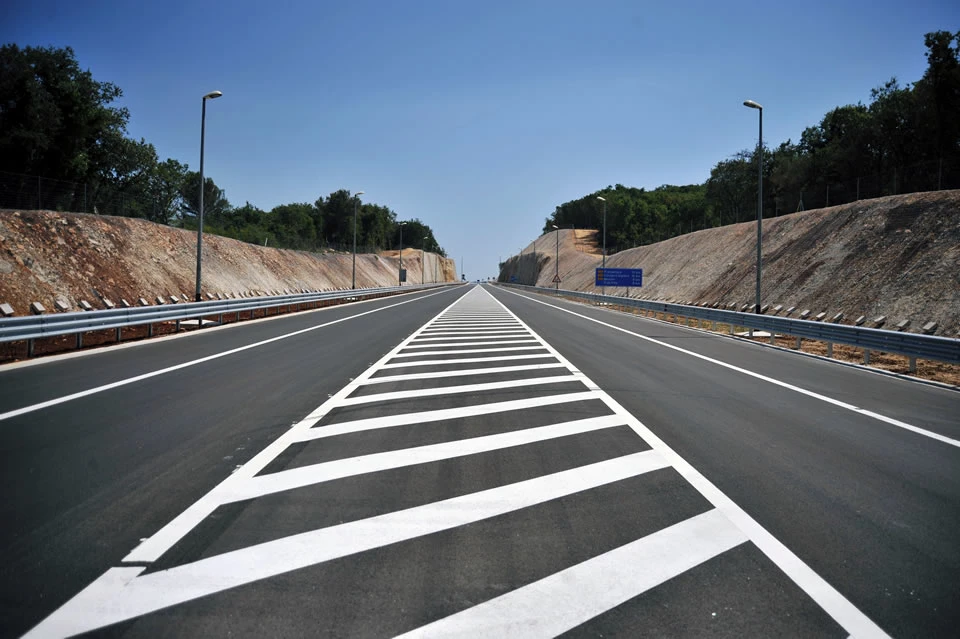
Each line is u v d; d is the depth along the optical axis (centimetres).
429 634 279
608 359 1352
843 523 422
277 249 5475
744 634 282
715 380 1092
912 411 844
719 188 7294
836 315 2395
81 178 3853
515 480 509
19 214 2380
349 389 937
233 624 286
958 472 550
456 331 2036
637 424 722
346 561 355
